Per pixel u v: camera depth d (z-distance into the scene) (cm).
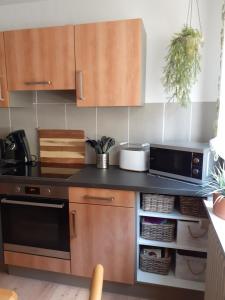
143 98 204
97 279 66
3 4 229
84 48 188
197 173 164
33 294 192
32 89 203
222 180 138
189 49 172
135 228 172
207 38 194
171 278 183
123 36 180
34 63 199
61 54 192
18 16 229
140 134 219
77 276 198
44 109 238
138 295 189
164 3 200
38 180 182
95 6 213
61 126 236
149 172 196
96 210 176
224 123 163
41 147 242
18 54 200
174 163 177
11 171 207
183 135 210
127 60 182
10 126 249
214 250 122
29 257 197
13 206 192
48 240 191
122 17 209
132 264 177
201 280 179
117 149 226
